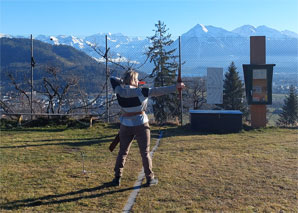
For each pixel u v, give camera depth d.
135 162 5.98
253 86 10.79
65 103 12.70
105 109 11.57
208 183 4.72
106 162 6.06
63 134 9.37
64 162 6.05
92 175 5.18
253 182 4.75
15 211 3.76
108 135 9.18
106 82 11.56
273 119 12.31
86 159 6.31
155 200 4.08
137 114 4.60
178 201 4.03
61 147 7.49
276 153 6.71
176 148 7.27
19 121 10.84
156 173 5.24
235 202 3.98
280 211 3.70
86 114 11.16
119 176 4.71
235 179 4.90
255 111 11.01
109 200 4.10
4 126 10.63
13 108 12.84
